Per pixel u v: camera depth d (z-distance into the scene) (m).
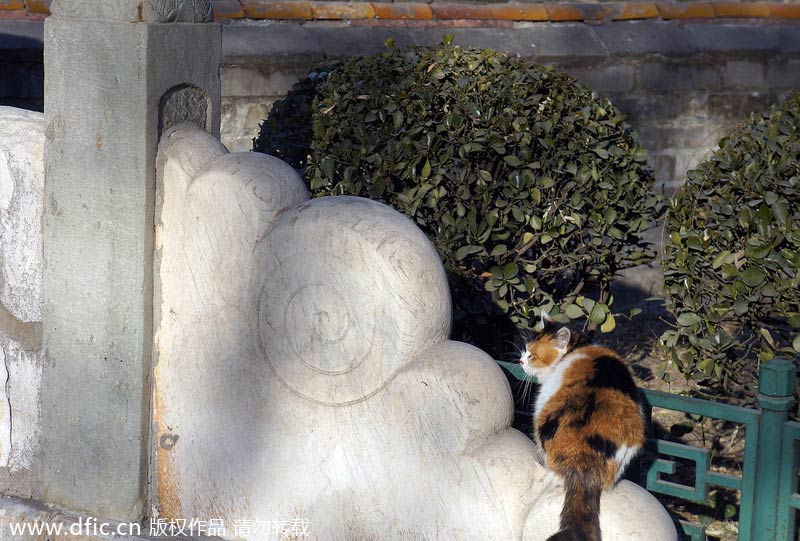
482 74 4.90
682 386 6.02
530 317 4.88
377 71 4.96
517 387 4.10
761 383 3.38
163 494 3.90
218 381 3.73
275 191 3.57
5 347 4.05
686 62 8.22
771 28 8.73
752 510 3.45
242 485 3.75
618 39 8.03
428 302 3.38
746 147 4.49
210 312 3.69
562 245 4.91
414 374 3.39
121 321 3.75
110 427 3.84
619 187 4.86
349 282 3.42
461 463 3.38
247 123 6.88
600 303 4.87
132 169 3.64
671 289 4.43
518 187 4.72
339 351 3.49
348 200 3.54
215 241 3.63
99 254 3.75
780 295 4.06
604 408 3.32
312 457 3.61
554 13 8.03
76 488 3.95
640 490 3.27
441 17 7.67
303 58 6.96
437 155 4.71
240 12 7.00
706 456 3.58
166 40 3.60
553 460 3.28
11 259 3.97
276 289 3.56
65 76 3.68
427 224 4.83
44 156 3.79
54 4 3.69
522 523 3.29
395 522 3.51
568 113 4.90
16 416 4.10
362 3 7.47
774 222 4.09
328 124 4.90
